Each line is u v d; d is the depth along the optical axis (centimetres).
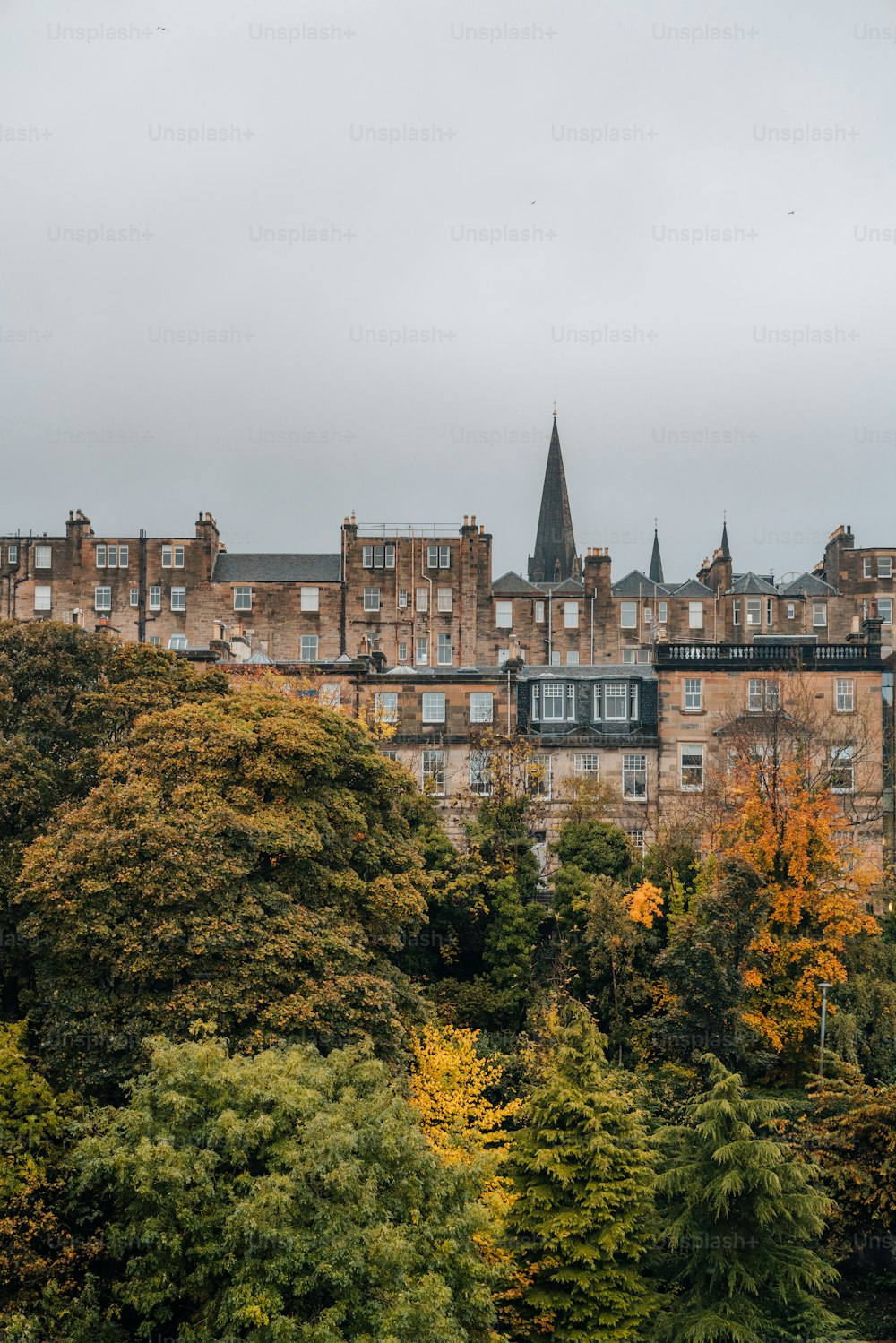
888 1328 4228
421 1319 2848
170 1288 2992
